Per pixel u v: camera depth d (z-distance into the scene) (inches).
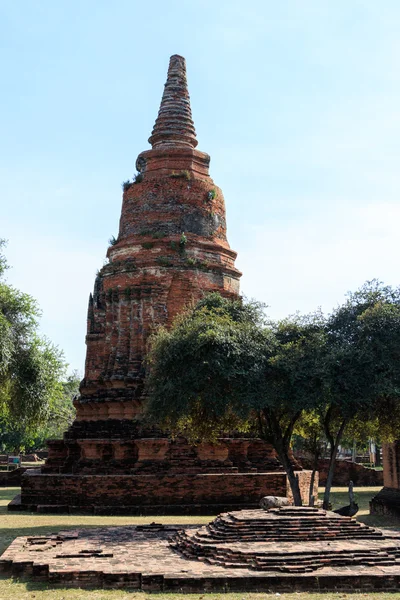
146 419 1147.3
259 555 673.6
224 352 1064.2
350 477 2293.3
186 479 1243.2
